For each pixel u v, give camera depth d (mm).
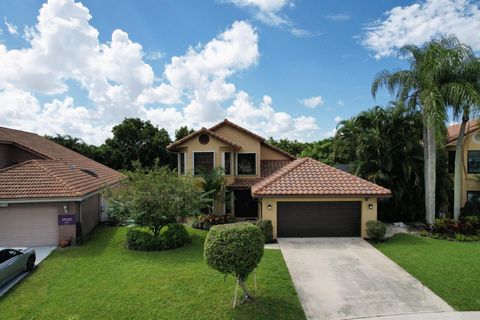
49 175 16344
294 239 16234
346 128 22578
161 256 13391
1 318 8164
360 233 16594
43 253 13992
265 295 9219
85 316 8180
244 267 8102
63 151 27641
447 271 11109
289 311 8367
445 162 20516
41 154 21562
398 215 21000
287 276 10805
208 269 11484
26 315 8297
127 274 11070
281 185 16703
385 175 19844
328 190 16219
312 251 14031
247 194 23812
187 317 8031
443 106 15812
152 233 16219
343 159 24516
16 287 10148
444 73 16766
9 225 15234
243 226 8453
